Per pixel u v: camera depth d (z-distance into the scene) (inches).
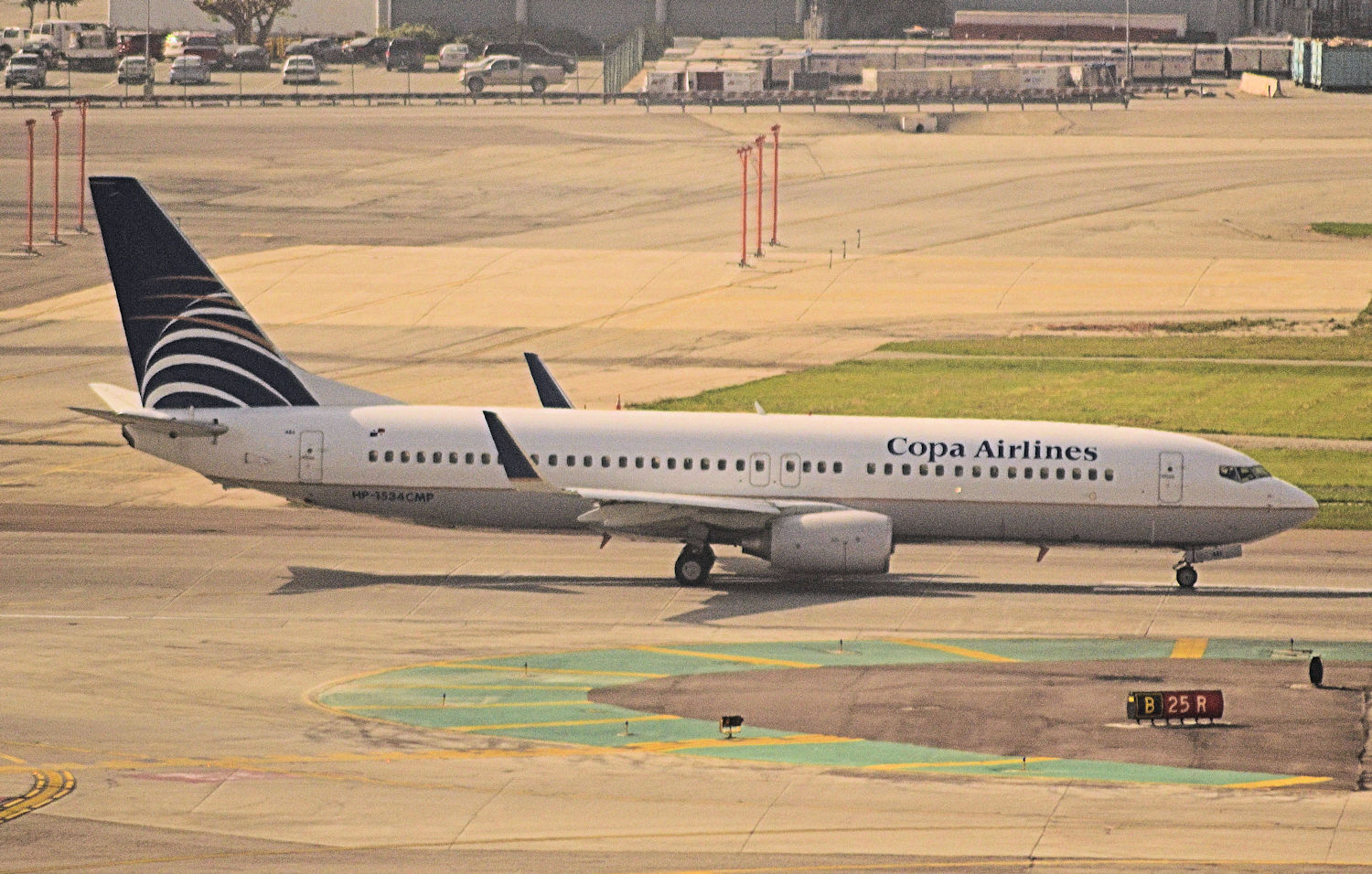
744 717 6254.9
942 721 6205.7
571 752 5826.8
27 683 6579.7
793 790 5438.0
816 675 6825.8
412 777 5526.6
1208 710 6156.5
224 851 4827.8
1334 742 5979.3
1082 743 5959.6
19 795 5270.7
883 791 5442.9
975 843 4948.3
